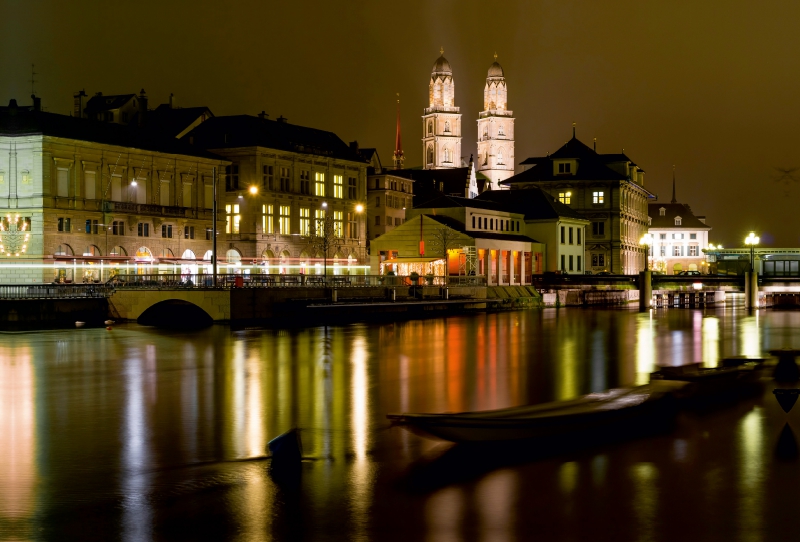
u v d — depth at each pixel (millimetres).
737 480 26031
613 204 153750
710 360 55062
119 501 24516
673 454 28797
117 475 26938
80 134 95250
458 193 186750
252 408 37562
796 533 22125
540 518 23047
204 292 78000
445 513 23422
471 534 22062
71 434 32531
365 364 52250
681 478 26172
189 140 120438
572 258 139875
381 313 91062
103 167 97500
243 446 30453
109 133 100250
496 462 28000
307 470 27219
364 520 22969
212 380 45656
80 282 93062
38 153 90812
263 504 24203
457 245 114250
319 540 21734
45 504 24297
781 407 36312
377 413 36250
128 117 124875
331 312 85375
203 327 75562
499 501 24281
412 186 169125
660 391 34938
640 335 74125
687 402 36281
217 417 35562
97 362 52781
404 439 31156
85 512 23672
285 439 28297
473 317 95438
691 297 132625
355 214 138125
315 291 85938
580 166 156875
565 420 30031
